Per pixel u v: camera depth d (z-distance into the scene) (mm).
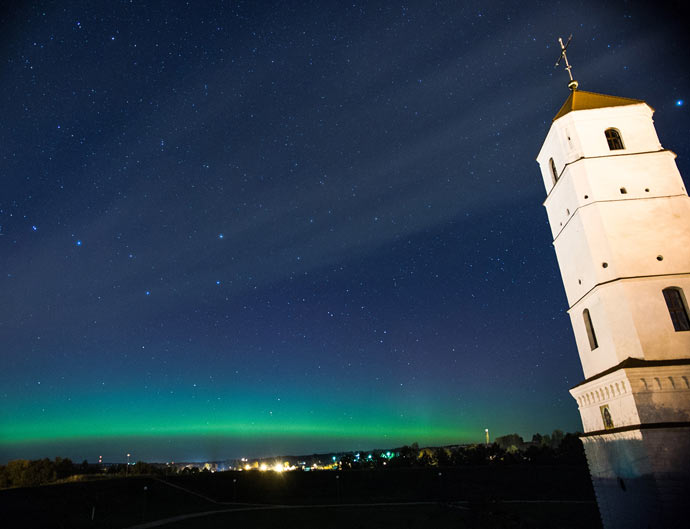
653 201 25047
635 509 21016
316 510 58562
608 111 27141
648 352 22047
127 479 71000
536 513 49344
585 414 26438
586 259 25500
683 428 19938
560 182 28172
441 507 53812
